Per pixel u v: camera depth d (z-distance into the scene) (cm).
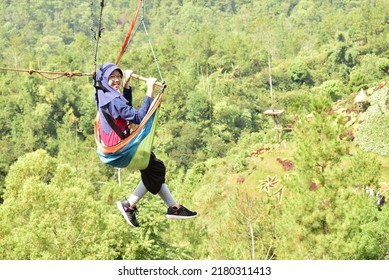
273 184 9600
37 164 6344
